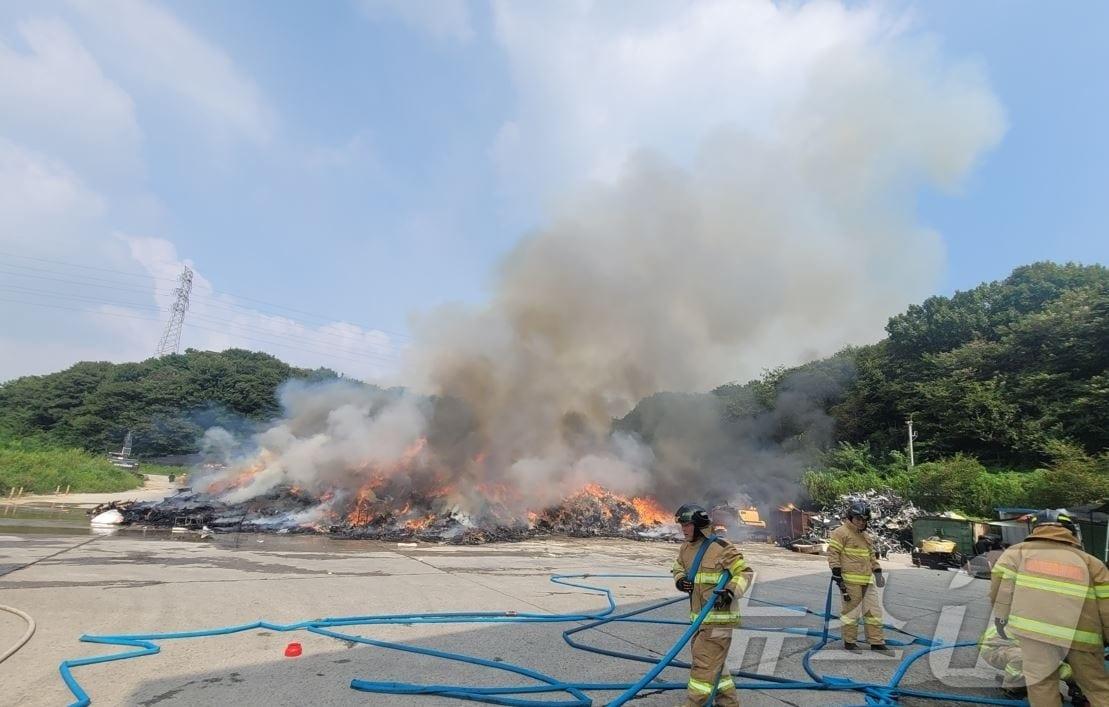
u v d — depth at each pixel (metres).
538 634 6.18
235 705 3.87
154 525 16.45
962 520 17.50
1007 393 31.64
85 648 4.94
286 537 15.62
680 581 4.05
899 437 36.31
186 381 75.12
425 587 8.71
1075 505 20.70
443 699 4.19
